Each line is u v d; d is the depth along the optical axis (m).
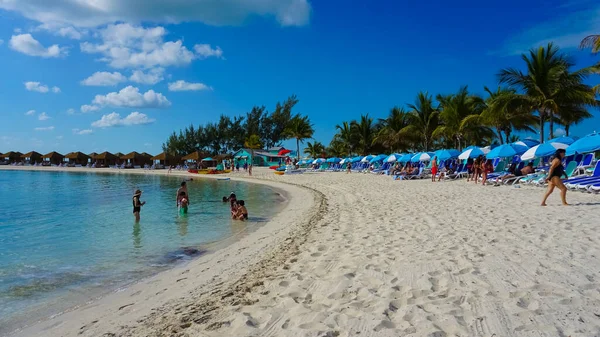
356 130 55.09
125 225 12.99
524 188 15.63
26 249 9.45
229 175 50.00
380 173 36.12
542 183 15.69
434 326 3.53
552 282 4.45
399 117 44.25
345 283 5.09
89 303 5.66
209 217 14.70
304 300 4.68
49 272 7.39
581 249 5.79
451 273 5.12
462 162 26.20
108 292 6.17
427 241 7.20
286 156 65.81
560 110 23.97
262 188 30.17
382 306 4.14
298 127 62.22
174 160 76.94
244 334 3.78
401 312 3.95
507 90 27.73
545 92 23.23
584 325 3.35
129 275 7.14
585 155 16.83
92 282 6.72
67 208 17.97
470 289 4.46
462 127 31.80
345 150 67.19
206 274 6.82
